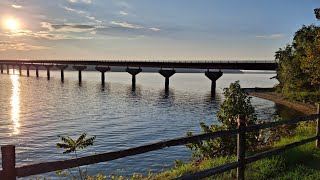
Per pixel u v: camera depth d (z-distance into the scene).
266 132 13.71
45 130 31.20
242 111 11.17
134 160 19.11
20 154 22.16
